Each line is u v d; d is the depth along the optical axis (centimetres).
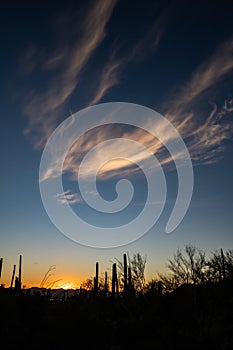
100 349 1516
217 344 1496
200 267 2177
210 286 2062
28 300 1888
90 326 1586
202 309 1834
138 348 1513
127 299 2261
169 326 1716
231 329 1638
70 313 1703
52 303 2069
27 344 1456
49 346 1473
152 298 2158
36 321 1706
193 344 1488
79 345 1524
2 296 1775
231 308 1842
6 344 1404
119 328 1788
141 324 1766
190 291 1984
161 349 1476
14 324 1562
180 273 2250
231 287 2012
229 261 2244
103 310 2200
